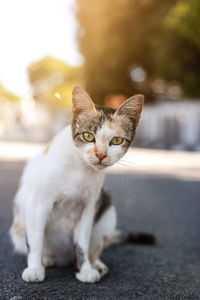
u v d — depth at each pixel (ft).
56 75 38.42
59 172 2.04
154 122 19.15
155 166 8.36
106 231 2.43
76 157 2.10
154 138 19.11
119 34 16.93
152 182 6.25
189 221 3.61
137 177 6.75
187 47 14.80
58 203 2.14
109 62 17.42
